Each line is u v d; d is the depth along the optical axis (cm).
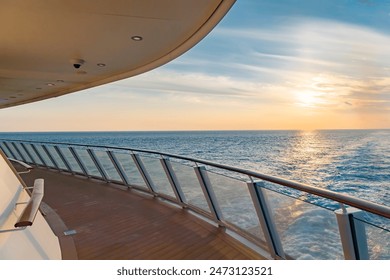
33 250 209
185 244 337
